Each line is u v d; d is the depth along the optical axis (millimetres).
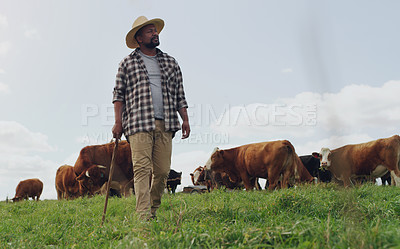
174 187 18797
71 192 17141
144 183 4957
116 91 5277
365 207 4242
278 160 12750
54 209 7719
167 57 5520
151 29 5379
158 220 4137
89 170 14617
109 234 3844
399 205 4379
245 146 14195
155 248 2867
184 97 5605
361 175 14961
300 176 14742
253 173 13656
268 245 2605
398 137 14328
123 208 6914
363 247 2357
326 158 15156
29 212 8297
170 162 5324
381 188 8109
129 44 5605
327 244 2523
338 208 4551
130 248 2830
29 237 4254
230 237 3051
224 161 14461
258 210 4746
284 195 5035
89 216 6496
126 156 14703
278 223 3611
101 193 15469
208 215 4277
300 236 2752
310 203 4922
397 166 14141
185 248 2807
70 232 4535
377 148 14359
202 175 20016
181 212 4137
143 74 5223
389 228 2922
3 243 3900
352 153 14930
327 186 7844
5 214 8180
